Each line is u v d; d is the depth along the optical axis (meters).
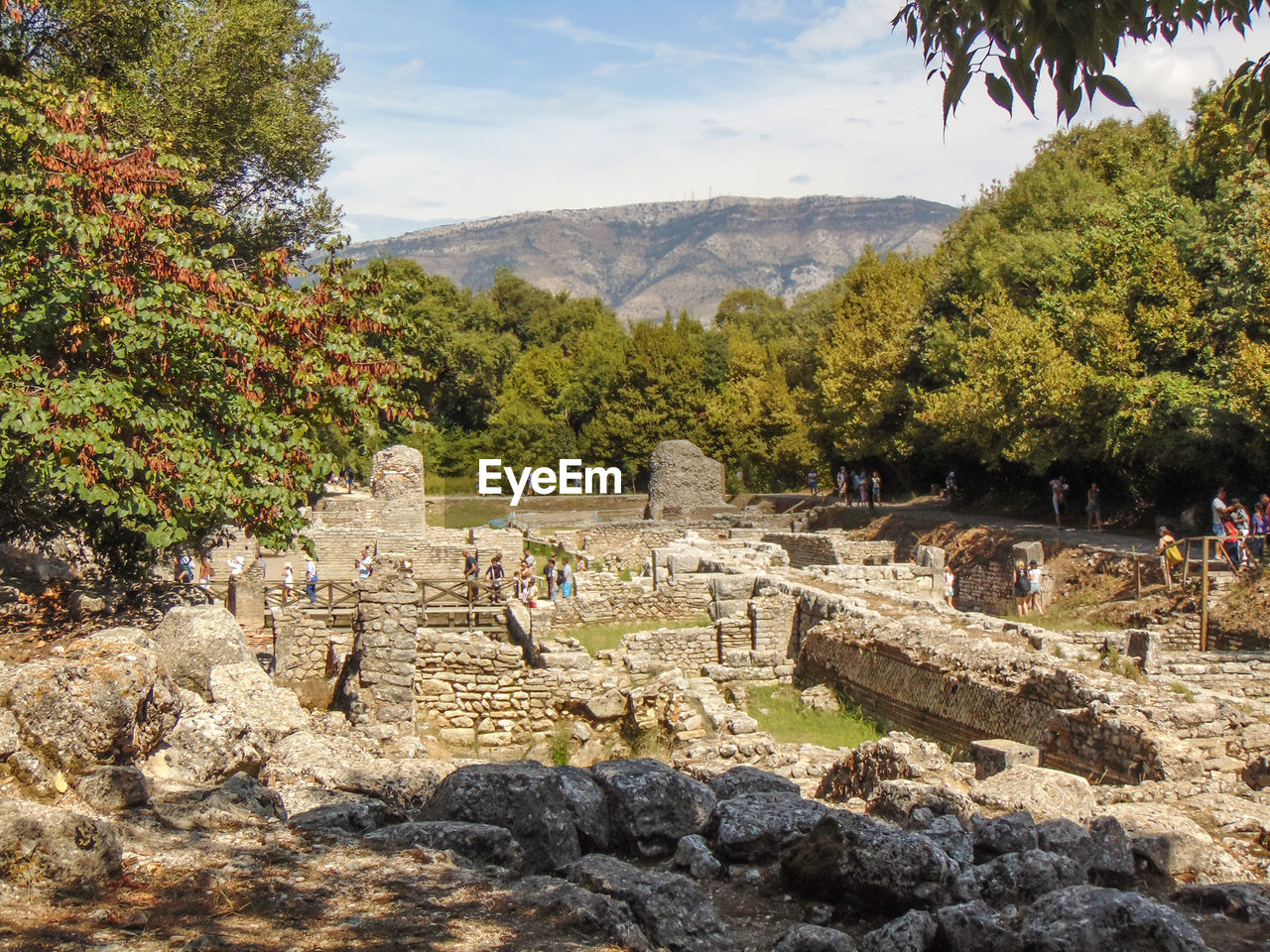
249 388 13.66
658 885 5.54
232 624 11.27
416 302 67.50
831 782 11.11
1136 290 34.31
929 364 47.84
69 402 11.42
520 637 20.77
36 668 6.27
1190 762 12.57
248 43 27.08
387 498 39.53
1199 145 33.44
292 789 7.54
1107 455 35.06
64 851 5.17
